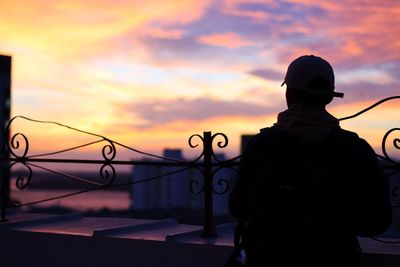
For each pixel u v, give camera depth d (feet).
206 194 12.55
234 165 12.36
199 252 11.70
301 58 7.52
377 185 6.85
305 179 6.92
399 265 9.73
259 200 7.11
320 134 7.06
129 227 13.60
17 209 16.92
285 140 7.09
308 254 6.75
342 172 6.94
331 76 7.43
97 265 12.80
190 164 12.88
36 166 15.14
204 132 12.70
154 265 12.17
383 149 10.80
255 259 7.07
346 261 6.86
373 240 11.54
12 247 13.84
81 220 15.56
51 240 13.37
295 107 7.34
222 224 13.61
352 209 7.00
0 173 16.56
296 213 6.88
